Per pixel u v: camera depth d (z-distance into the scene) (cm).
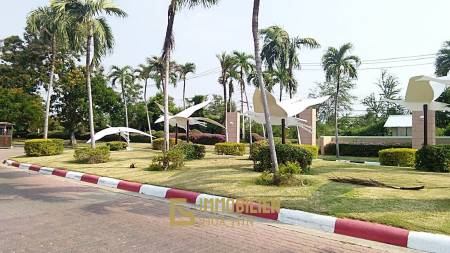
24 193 918
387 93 5059
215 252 473
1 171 1464
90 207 750
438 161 1158
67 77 3381
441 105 1409
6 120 3506
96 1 1805
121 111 4181
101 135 2403
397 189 798
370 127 3931
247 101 3612
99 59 1969
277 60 2545
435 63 2920
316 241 530
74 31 1902
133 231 566
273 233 570
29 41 3806
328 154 3061
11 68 4088
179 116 1905
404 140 2798
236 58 3419
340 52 2639
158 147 2545
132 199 848
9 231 564
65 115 3447
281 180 870
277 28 2536
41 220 635
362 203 676
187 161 1488
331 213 627
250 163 1359
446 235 502
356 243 523
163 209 738
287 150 1065
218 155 1883
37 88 4172
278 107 1302
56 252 468
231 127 2919
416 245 500
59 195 891
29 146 1983
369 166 1266
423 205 650
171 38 1536
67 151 2386
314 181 909
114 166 1390
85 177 1179
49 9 2269
